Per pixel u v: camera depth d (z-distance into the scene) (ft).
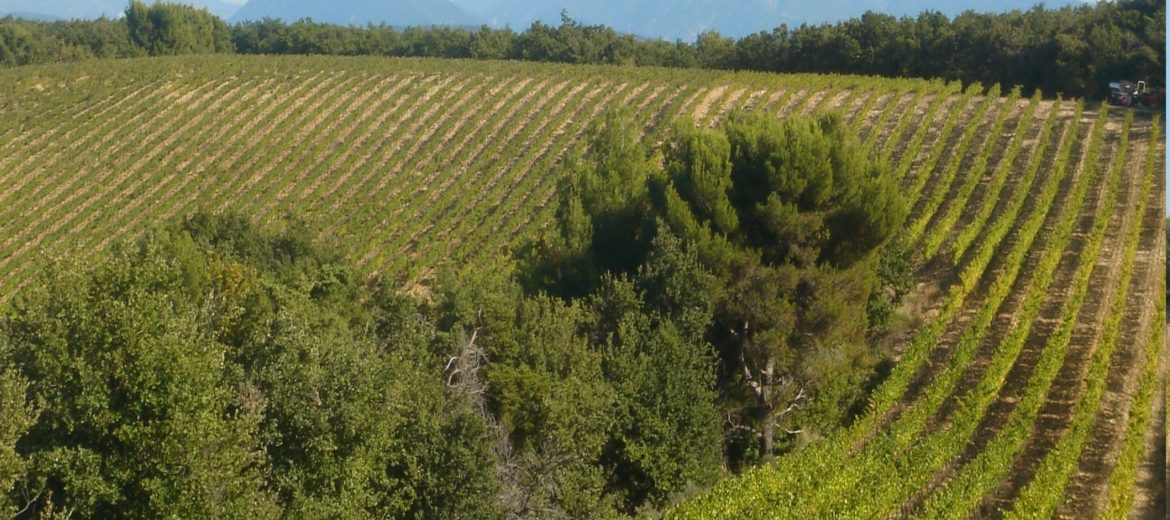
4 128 197.67
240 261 105.60
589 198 96.17
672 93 197.88
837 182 80.23
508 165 167.22
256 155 182.91
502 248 132.67
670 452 67.82
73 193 168.76
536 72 219.41
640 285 79.56
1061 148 142.72
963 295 93.25
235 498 43.27
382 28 321.73
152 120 203.10
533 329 67.87
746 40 246.27
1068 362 81.92
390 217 151.33
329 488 48.21
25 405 43.78
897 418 78.38
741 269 78.84
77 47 292.40
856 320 80.33
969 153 147.23
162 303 46.39
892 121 166.61
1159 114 152.56
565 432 58.59
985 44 197.67
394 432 52.24
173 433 42.39
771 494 63.10
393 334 72.49
